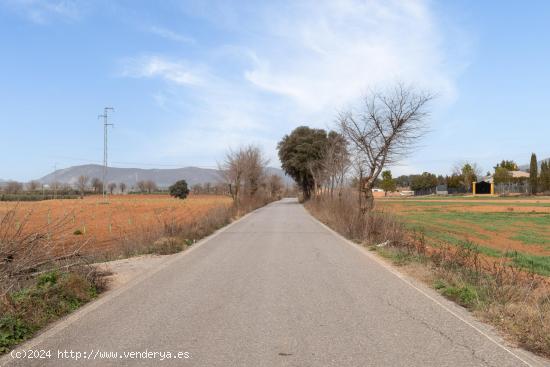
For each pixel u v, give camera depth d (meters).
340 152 38.22
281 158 70.12
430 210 49.50
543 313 7.03
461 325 7.03
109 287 10.00
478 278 10.10
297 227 27.05
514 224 33.25
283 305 8.28
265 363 5.44
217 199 89.88
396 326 6.97
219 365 5.38
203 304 8.36
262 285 10.13
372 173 22.17
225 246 17.78
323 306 8.21
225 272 11.86
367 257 14.69
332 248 17.06
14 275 8.26
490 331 6.73
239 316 7.53
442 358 5.62
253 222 31.33
